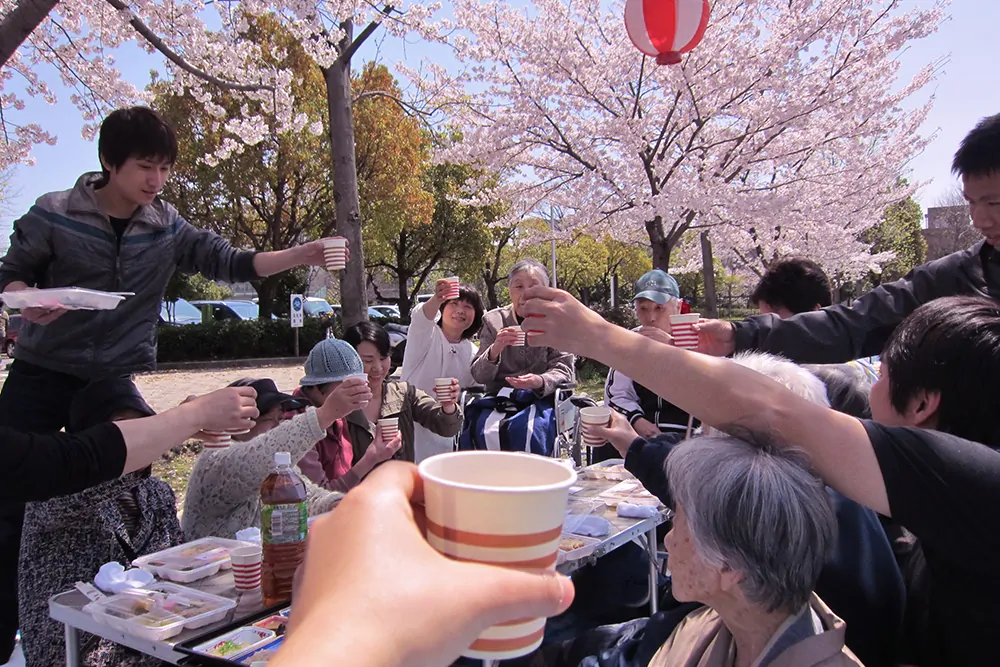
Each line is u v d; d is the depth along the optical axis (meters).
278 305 21.56
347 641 0.41
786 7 8.98
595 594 2.90
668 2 4.28
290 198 18.64
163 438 1.64
